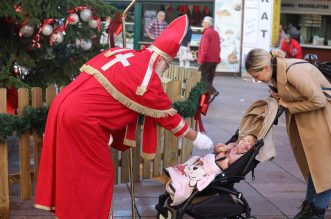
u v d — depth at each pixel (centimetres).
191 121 563
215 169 432
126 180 552
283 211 516
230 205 436
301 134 449
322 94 427
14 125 449
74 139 358
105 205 372
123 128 398
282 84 430
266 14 1756
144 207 512
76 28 580
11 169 615
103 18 599
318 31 2016
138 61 372
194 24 1856
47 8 540
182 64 1727
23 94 459
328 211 522
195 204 430
